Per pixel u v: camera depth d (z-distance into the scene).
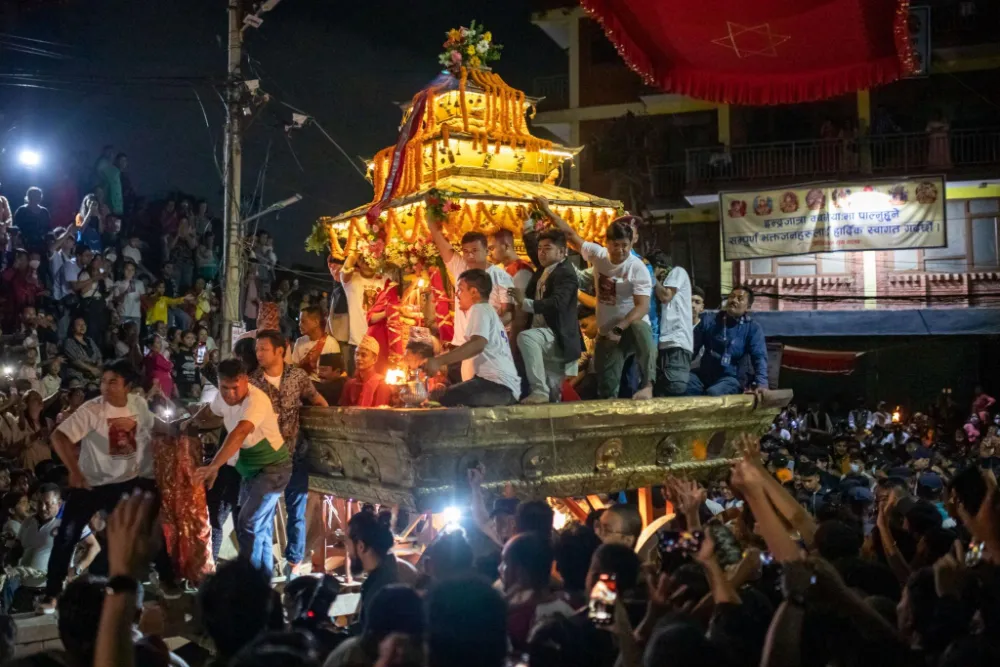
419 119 8.18
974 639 3.36
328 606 5.09
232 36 15.16
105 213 17.72
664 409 7.30
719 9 7.04
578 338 7.34
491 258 7.73
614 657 4.01
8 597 7.68
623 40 7.25
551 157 8.48
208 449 9.31
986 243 25.89
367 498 7.00
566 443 6.95
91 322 15.27
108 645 3.13
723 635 3.56
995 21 24.98
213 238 19.34
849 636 3.45
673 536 3.95
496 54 8.27
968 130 24.94
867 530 8.04
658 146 27.78
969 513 4.69
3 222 15.45
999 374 25.97
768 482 4.49
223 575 3.77
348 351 8.52
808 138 26.59
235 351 7.59
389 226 7.98
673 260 27.86
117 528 3.28
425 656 3.11
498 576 5.43
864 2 6.83
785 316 26.62
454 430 6.32
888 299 26.36
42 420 12.12
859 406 26.64
